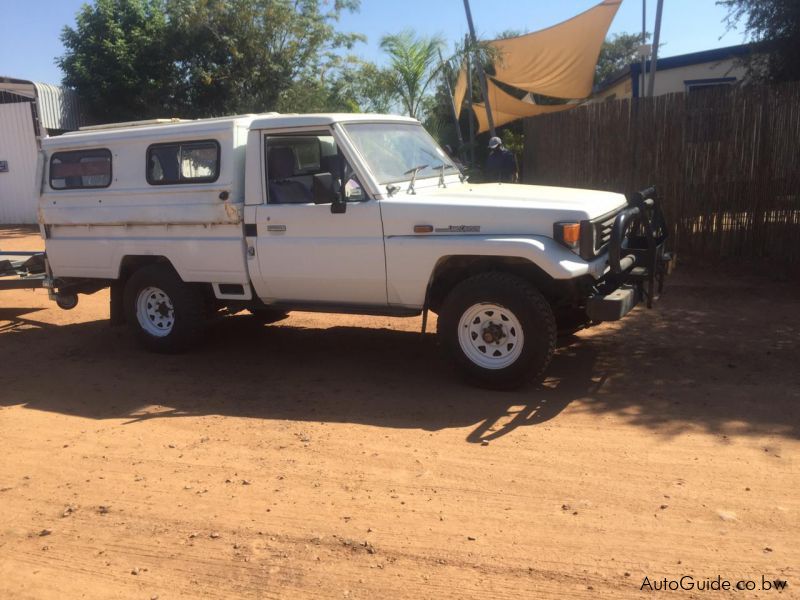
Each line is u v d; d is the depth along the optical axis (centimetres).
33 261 836
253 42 2184
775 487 383
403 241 554
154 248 665
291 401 562
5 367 688
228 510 389
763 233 938
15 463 465
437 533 354
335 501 393
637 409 504
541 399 534
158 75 2203
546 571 319
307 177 649
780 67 1216
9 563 349
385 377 610
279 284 618
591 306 518
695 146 977
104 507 400
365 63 1897
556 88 1747
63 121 2119
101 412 557
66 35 2180
